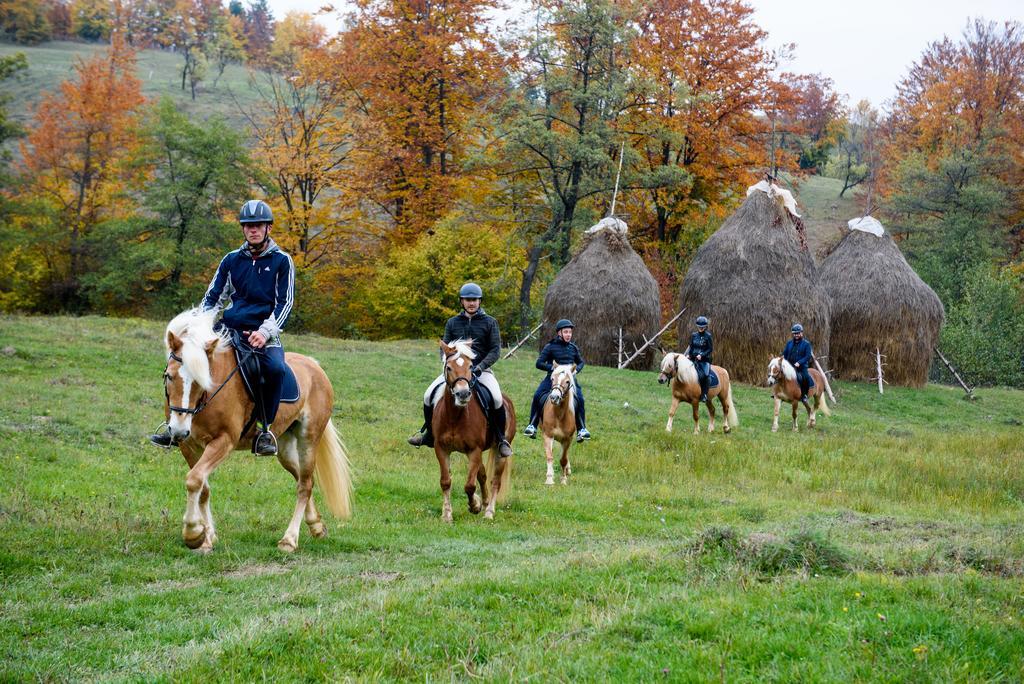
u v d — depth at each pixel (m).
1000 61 56.03
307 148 40.69
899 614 5.44
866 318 34.38
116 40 44.44
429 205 40.28
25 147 40.22
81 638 5.45
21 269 37.72
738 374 31.88
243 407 7.84
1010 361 41.81
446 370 10.02
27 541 7.66
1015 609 5.81
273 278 8.12
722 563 7.14
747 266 32.25
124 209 40.28
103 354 19.89
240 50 99.12
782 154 45.47
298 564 7.93
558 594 6.38
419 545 9.15
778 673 4.62
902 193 54.66
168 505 9.94
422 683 4.73
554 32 38.50
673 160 47.44
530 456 16.59
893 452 18.72
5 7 92.88
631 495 13.48
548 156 38.06
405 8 39.78
